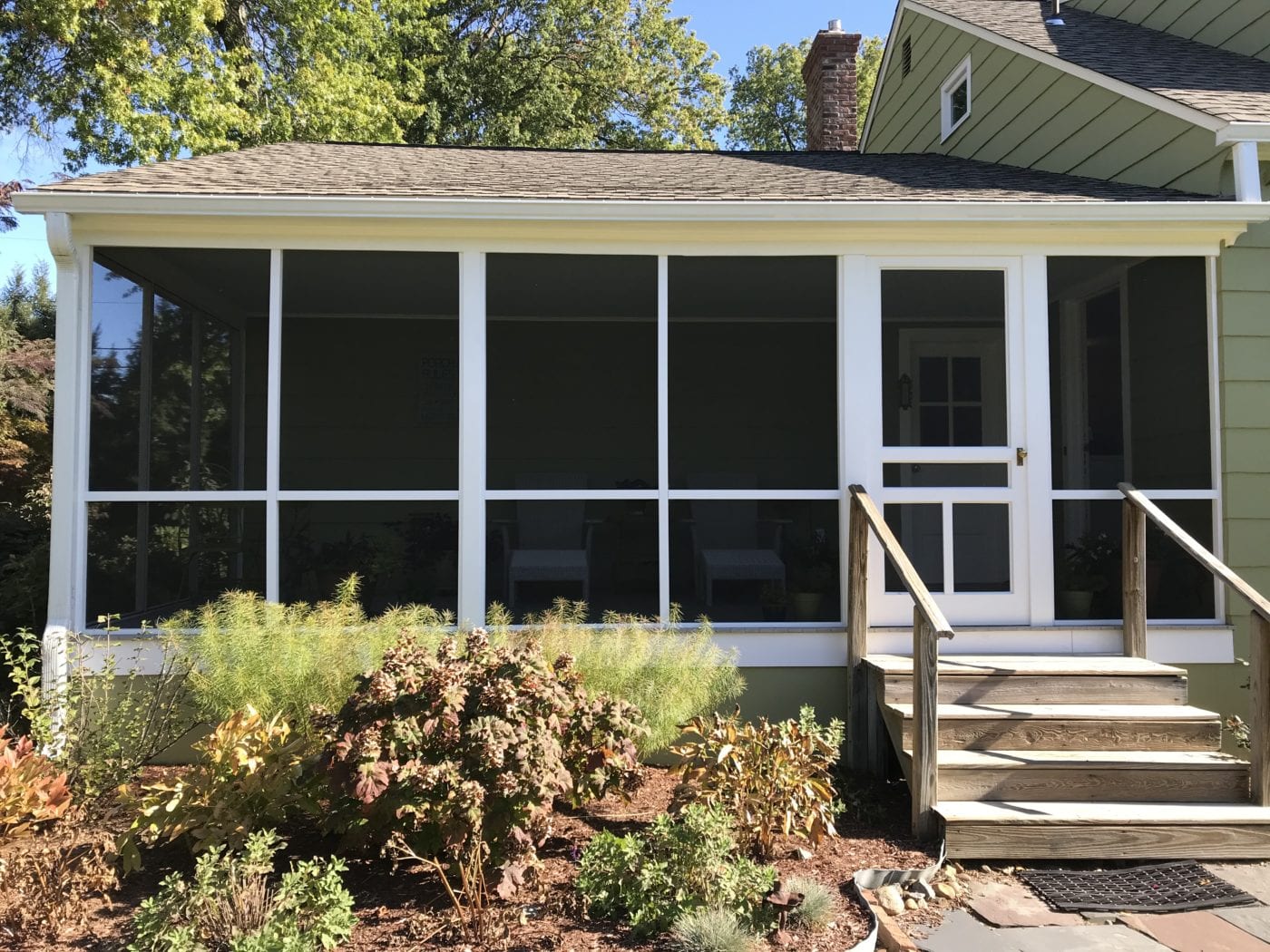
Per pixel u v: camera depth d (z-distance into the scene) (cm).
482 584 576
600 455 991
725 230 574
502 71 2194
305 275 713
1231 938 357
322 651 457
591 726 417
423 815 360
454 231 572
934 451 584
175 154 1555
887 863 409
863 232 579
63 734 480
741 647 568
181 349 678
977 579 585
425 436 998
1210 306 586
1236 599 574
